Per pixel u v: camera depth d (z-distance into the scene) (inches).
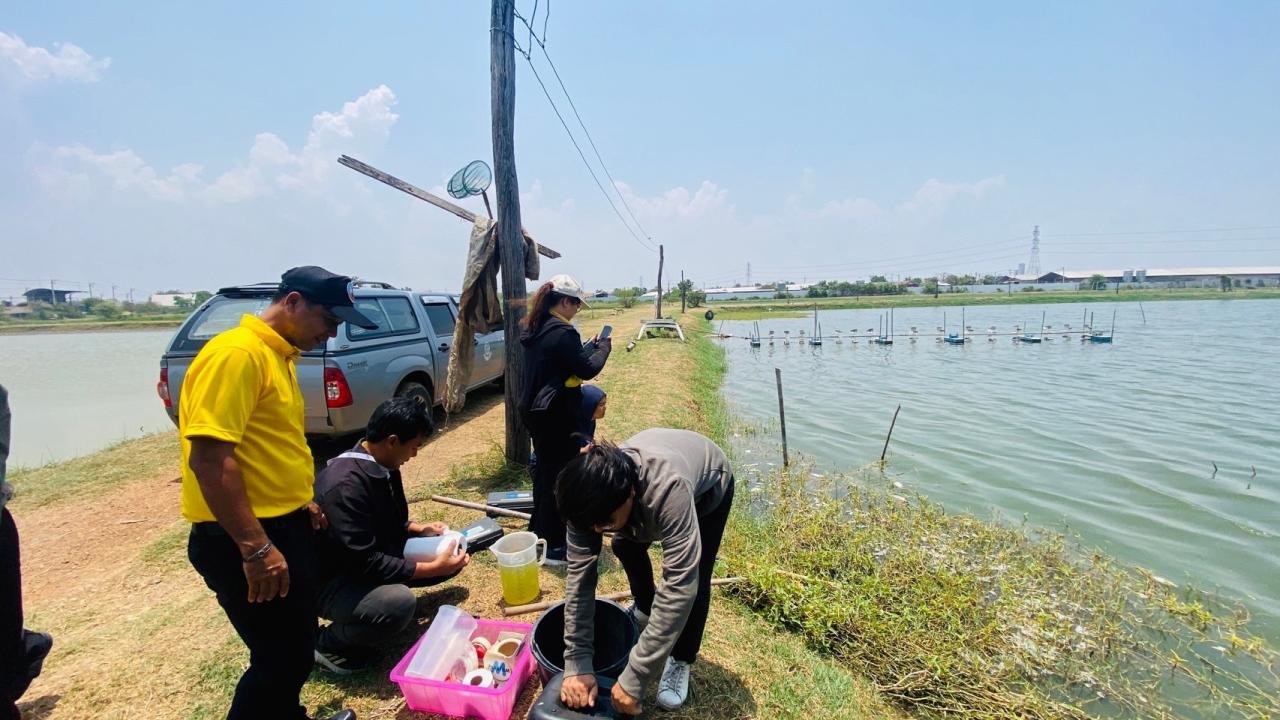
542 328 144.6
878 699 132.0
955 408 513.3
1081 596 189.0
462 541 137.6
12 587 91.9
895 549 200.2
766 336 1238.3
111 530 189.0
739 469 316.5
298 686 90.7
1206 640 172.9
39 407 437.7
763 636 143.0
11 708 91.2
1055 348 1001.5
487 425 313.3
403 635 127.6
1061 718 133.3
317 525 98.2
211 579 82.0
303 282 85.4
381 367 239.8
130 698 109.7
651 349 698.8
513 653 114.6
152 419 389.7
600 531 84.6
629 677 79.8
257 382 79.4
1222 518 268.4
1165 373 715.4
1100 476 327.9
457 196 218.8
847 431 427.5
